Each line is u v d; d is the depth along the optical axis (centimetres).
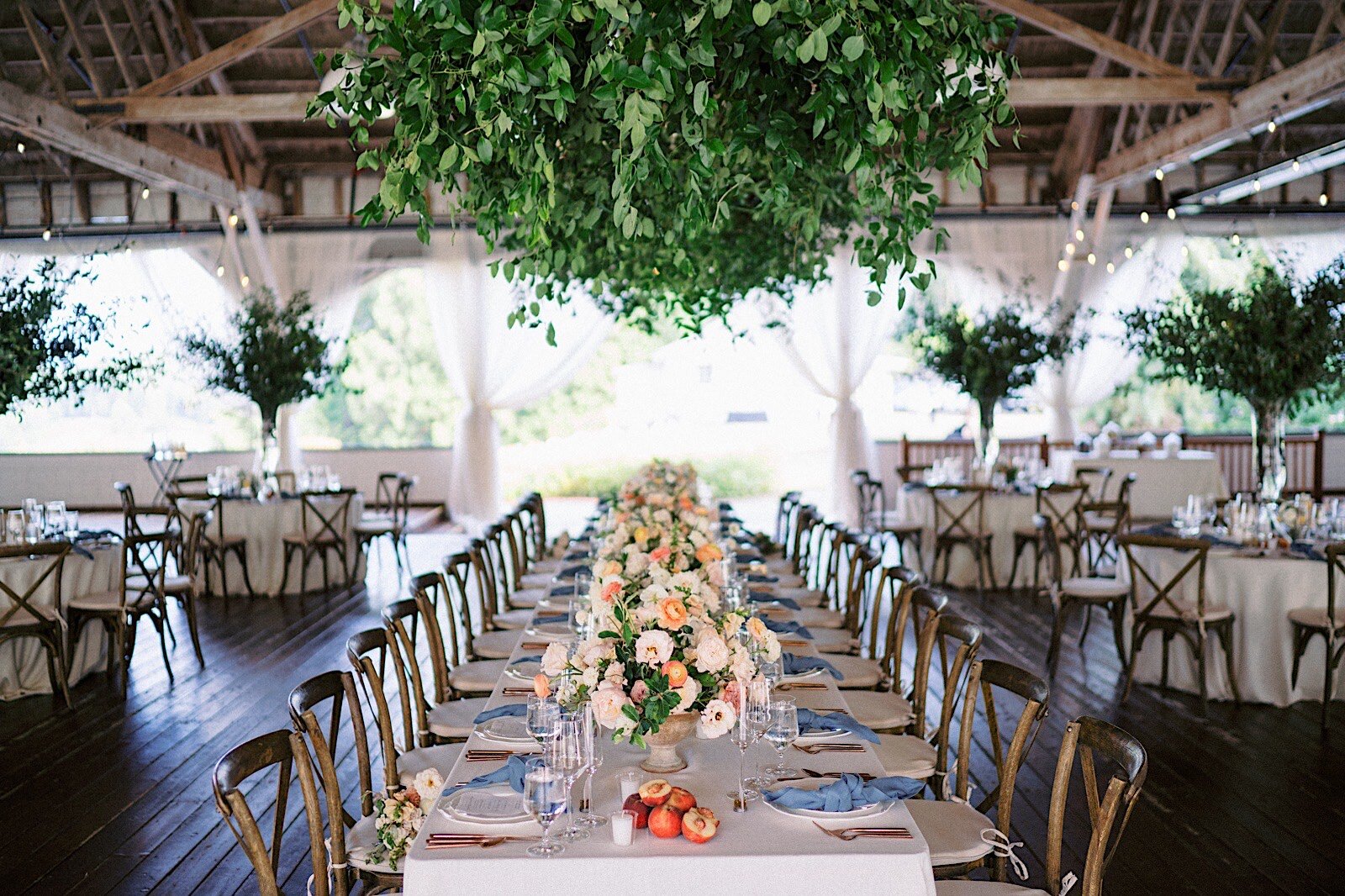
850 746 267
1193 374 616
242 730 496
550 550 763
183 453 913
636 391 1778
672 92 213
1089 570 837
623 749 265
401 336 1612
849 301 1153
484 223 292
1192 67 1006
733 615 257
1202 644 507
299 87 1057
